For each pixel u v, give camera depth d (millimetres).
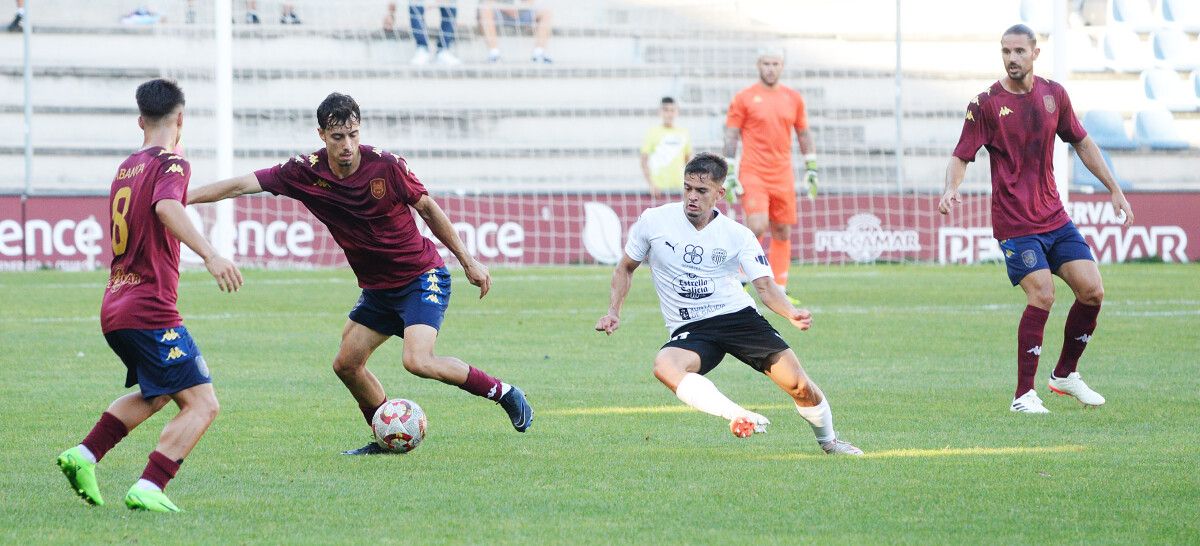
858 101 80562
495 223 65062
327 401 25469
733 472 18641
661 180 65688
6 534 14828
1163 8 85625
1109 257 67562
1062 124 25672
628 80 79562
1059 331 38250
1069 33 82875
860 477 18219
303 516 15852
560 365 30953
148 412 16672
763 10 86875
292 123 75125
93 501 16219
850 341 35688
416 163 75375
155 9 78812
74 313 41875
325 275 58406
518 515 15898
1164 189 69250
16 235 60375
